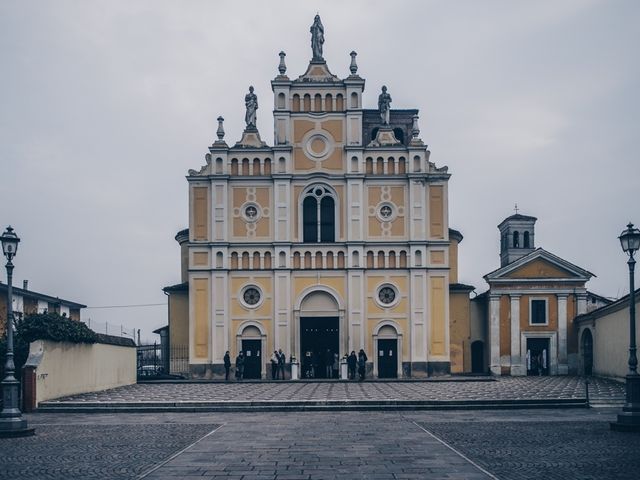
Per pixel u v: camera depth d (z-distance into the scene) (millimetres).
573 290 71438
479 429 29516
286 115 68625
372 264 67625
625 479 18703
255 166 68562
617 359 60188
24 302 69625
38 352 39781
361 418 34406
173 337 70688
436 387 52844
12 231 29953
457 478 19000
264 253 67750
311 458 22359
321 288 67438
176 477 19391
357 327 66938
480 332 74250
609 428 29484
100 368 51531
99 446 25375
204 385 58125
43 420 34531
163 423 32812
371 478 19094
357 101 68812
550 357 71062
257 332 67250
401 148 68438
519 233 86125
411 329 66938
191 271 67625
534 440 26062
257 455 23016
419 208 67812
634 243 30375
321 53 69812
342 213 68125
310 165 68500
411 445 25031
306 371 67062
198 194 68312
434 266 67500
